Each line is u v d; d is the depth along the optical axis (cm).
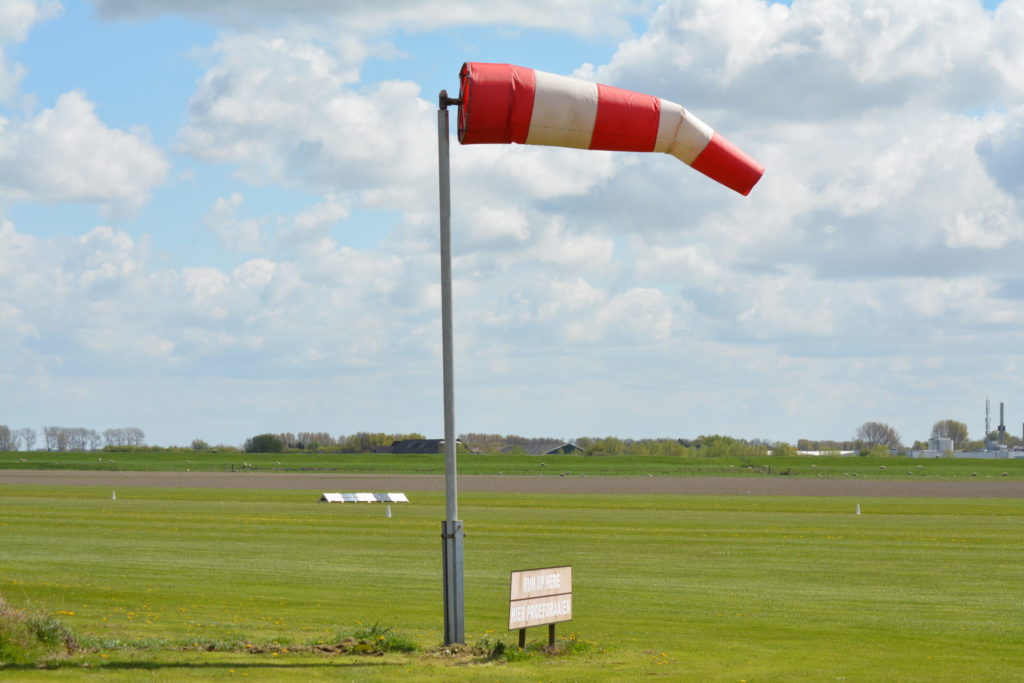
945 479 9294
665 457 15088
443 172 1456
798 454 17650
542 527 3903
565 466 12456
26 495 5931
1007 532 3697
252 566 2723
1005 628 1842
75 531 3650
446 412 1466
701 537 3525
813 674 1365
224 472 10669
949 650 1605
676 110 1462
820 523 4094
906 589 2358
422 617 1969
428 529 3850
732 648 1609
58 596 2150
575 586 2409
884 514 4597
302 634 1714
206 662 1348
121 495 6031
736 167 1503
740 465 13050
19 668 1238
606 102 1441
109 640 1537
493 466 12319
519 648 1462
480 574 2645
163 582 2395
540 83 1422
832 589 2356
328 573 2606
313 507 5066
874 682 1313
